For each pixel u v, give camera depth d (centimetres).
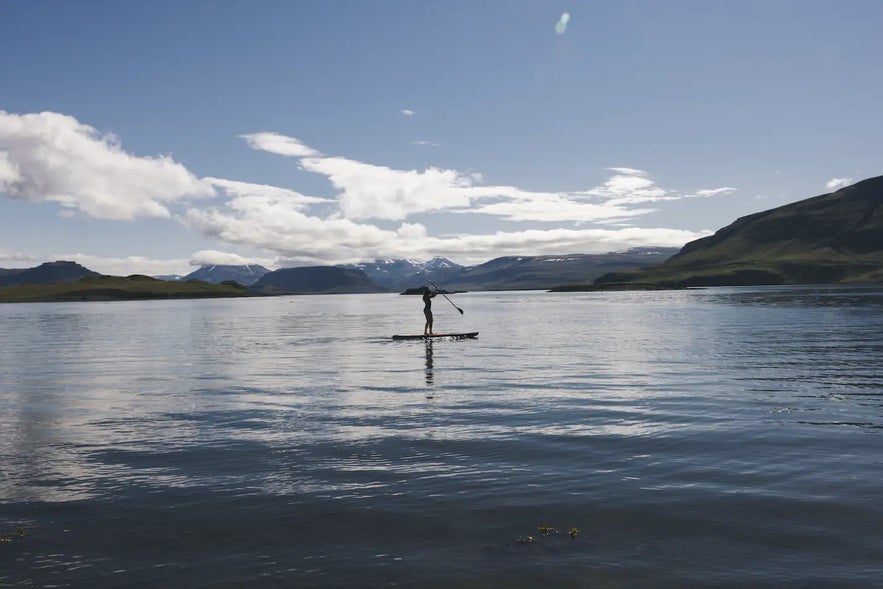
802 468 1243
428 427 1684
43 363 3662
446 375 2806
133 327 8256
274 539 916
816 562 814
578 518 987
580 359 3391
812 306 9831
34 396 2362
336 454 1409
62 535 943
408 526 961
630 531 930
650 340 4547
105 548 892
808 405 1936
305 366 3284
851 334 4716
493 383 2523
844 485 1130
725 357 3325
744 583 758
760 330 5259
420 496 1103
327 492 1134
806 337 4497
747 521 961
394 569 809
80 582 785
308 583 772
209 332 6825
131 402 2191
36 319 11856
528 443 1486
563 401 2070
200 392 2414
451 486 1159
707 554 845
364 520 988
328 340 5269
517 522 973
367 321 9138
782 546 866
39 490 1170
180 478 1238
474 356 3650
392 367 3166
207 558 853
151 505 1076
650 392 2223
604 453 1384
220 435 1630
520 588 752
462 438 1548
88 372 3158
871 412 1817
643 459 1330
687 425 1661
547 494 1105
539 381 2559
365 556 852
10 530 966
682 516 987
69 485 1199
